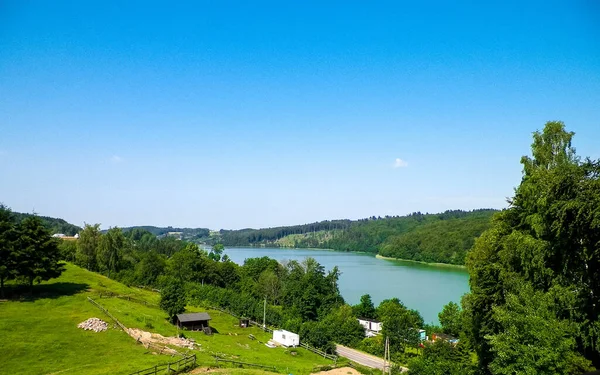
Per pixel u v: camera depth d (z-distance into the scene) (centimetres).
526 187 3294
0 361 4141
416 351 8019
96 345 4872
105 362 4300
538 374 2311
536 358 2347
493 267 3688
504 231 3884
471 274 4300
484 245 4275
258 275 14662
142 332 5666
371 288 14375
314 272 12850
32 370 3975
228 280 14175
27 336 4894
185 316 7088
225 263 14650
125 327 5684
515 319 2512
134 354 4644
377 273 18762
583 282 2808
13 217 6975
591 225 2400
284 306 11712
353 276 17600
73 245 12950
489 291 3719
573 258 2800
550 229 2814
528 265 3114
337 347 8412
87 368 4062
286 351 6844
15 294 6875
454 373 4288
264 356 6034
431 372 4538
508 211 3850
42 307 6288
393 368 5797
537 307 2577
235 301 9881
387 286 14788
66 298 6956
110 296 7919
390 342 7775
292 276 13538
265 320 9069
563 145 3825
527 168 3928
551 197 2745
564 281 2902
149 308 7869
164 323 6894
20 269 6656
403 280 16362
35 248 6912
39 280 7031
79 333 5219
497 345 2512
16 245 6731
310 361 6375
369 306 10644
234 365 4644
